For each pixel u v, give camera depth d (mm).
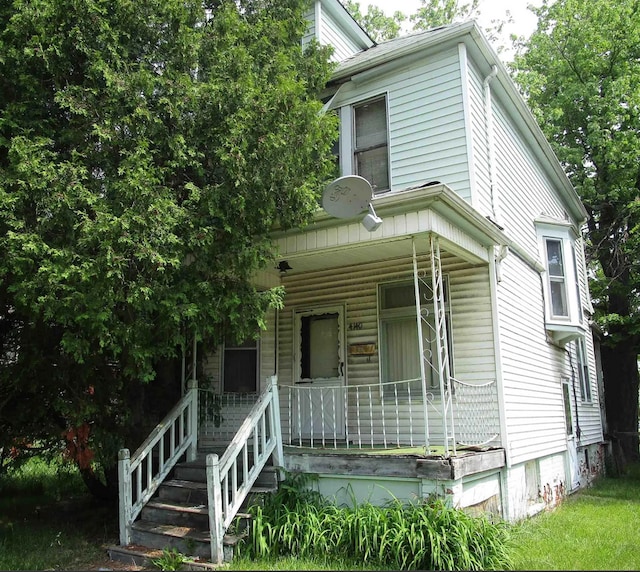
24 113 5727
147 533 6066
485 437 7535
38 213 5152
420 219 6465
